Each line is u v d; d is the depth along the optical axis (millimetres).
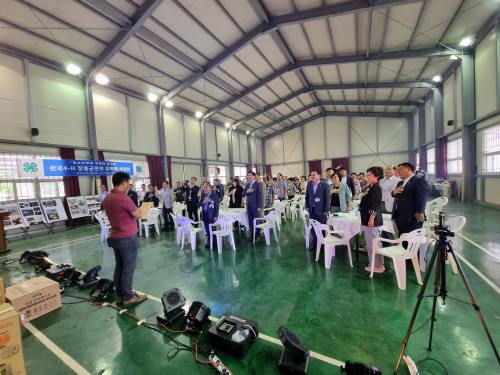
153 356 1748
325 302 2348
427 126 11352
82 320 2250
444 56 7297
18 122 5766
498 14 5531
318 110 15250
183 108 10883
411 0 4930
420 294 1513
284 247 4305
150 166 9305
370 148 14711
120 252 2422
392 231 3342
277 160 17844
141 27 5707
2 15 4750
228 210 5438
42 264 3688
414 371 1410
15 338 1410
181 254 4180
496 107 5852
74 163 6824
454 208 6613
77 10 4961
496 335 1753
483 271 2795
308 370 1532
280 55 8258
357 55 7781
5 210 5613
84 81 7105
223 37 6773
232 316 2000
